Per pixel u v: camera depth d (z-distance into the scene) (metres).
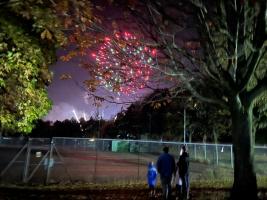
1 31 8.94
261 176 24.02
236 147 13.98
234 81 13.60
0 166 23.44
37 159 27.20
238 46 13.53
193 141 53.78
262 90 13.93
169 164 13.30
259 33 12.83
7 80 11.02
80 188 16.58
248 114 14.09
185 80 13.18
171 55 12.65
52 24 8.30
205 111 36.38
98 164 30.78
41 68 11.44
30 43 9.88
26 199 12.81
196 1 12.07
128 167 28.66
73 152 41.84
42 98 12.09
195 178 21.94
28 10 7.84
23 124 12.03
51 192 14.89
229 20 13.14
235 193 13.70
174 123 48.56
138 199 13.73
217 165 24.36
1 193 13.96
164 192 13.22
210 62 13.24
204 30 12.67
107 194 14.82
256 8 13.01
